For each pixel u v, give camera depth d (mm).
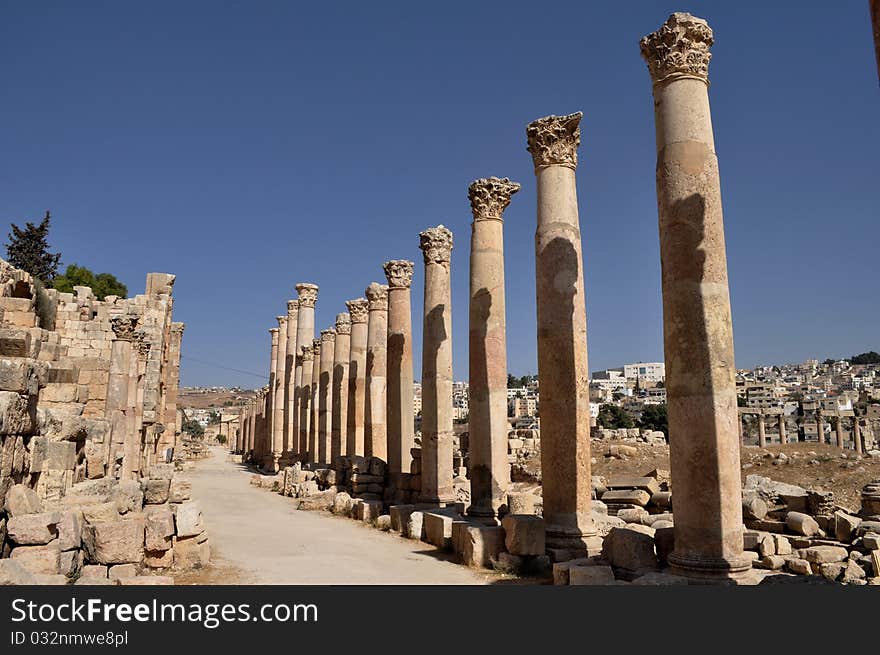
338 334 37406
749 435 89125
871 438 58812
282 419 53219
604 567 11336
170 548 13320
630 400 166500
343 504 24688
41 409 14969
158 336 36344
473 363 18609
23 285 25188
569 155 15734
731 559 10047
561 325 14945
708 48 11695
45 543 10266
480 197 19172
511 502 17391
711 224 10891
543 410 14961
